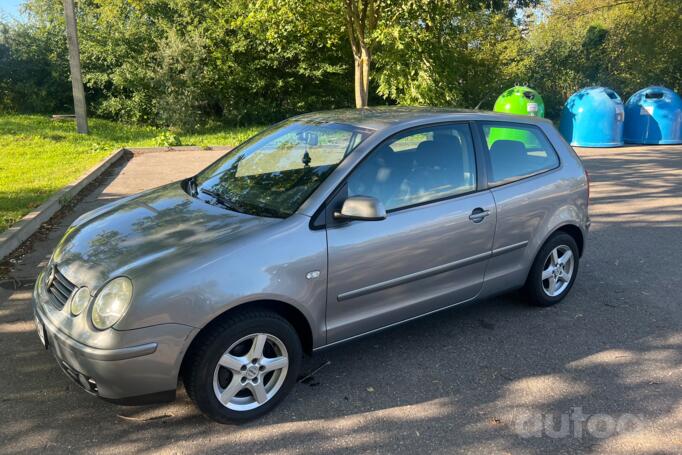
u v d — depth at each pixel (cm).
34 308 320
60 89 1923
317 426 306
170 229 322
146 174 1020
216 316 283
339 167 342
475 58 2005
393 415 317
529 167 438
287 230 311
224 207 350
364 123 381
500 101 1397
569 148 474
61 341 281
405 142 369
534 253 436
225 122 2045
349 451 287
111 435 296
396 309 361
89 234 337
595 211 782
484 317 445
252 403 309
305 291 312
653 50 2083
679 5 2039
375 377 356
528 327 427
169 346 275
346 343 347
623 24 2184
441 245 370
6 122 1586
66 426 302
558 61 2222
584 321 439
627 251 611
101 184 920
